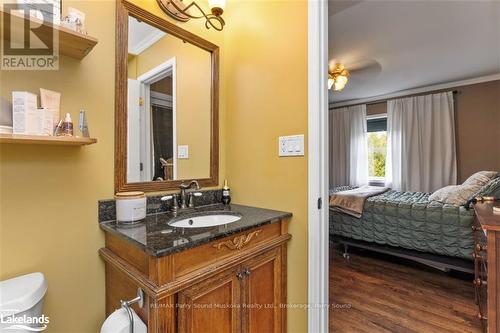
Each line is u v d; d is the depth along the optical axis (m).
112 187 1.20
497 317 1.28
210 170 1.66
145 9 1.31
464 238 2.23
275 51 1.47
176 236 0.96
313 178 1.30
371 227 2.77
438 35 2.49
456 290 2.19
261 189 1.53
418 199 2.86
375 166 4.88
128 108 1.26
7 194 0.93
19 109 0.84
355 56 2.96
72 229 1.07
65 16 0.97
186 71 1.53
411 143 4.25
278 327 1.31
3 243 0.92
